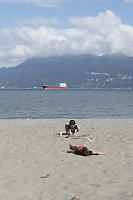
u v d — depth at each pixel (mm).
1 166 10484
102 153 12508
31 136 17984
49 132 19797
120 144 14945
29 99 91000
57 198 7371
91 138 16719
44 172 9719
